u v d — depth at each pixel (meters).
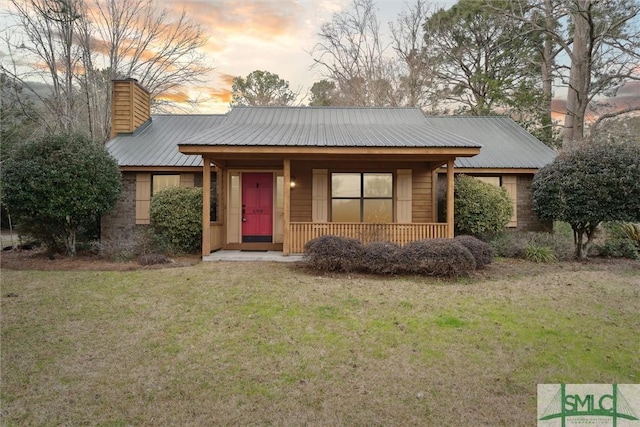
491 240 10.24
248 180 10.90
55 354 3.88
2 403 3.01
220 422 2.80
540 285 6.71
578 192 8.88
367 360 3.80
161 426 2.75
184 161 11.02
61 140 9.01
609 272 7.87
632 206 8.62
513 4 17.81
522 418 2.88
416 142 8.59
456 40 22.38
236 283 6.64
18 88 16.70
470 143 8.49
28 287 6.33
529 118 18.89
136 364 3.69
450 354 3.94
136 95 13.12
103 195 9.37
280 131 10.16
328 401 3.08
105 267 8.02
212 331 4.52
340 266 7.54
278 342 4.21
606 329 4.61
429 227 8.94
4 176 8.47
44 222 9.29
